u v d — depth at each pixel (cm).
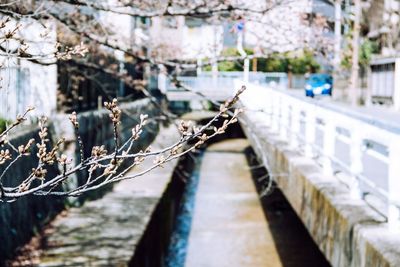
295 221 1592
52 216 1087
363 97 1962
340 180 679
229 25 1192
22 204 959
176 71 1041
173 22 1207
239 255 1312
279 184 991
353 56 1625
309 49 1012
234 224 1577
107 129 1538
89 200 1251
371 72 2006
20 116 300
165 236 1343
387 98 1808
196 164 2567
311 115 859
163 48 1387
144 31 1936
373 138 549
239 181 2183
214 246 1390
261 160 1223
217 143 3259
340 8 1180
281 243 1391
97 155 296
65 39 1040
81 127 1239
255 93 1266
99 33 1173
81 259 854
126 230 1015
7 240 866
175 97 2927
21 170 954
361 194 577
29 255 873
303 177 741
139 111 2044
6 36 349
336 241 543
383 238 441
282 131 1138
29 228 972
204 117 2914
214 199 1886
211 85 1503
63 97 1243
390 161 459
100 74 1642
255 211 1716
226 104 290
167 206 1410
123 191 1357
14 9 685
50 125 1142
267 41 922
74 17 1005
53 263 836
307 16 1096
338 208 541
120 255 870
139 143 1934
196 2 801
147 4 847
